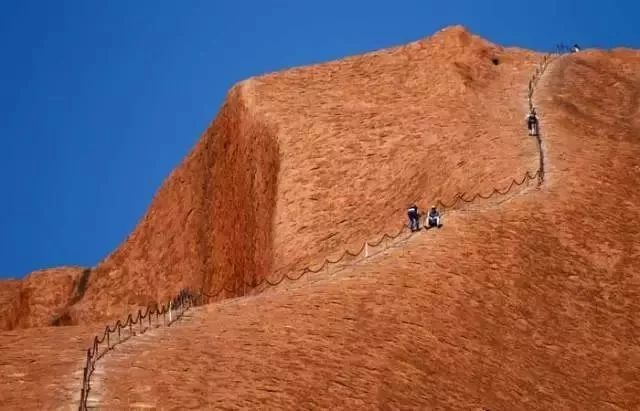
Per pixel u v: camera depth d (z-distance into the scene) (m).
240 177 123.44
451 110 117.69
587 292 82.31
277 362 67.19
